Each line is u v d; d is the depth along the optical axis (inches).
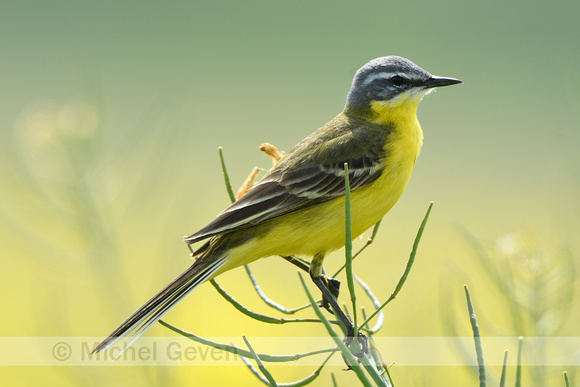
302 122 1177.4
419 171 1058.1
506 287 364.2
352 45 1416.1
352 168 361.7
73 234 491.5
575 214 391.2
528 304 364.5
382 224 885.8
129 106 1175.0
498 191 984.9
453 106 1205.7
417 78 392.8
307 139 374.6
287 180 353.1
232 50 1414.9
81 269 489.7
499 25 1342.3
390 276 580.7
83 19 1460.4
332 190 356.2
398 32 1409.9
